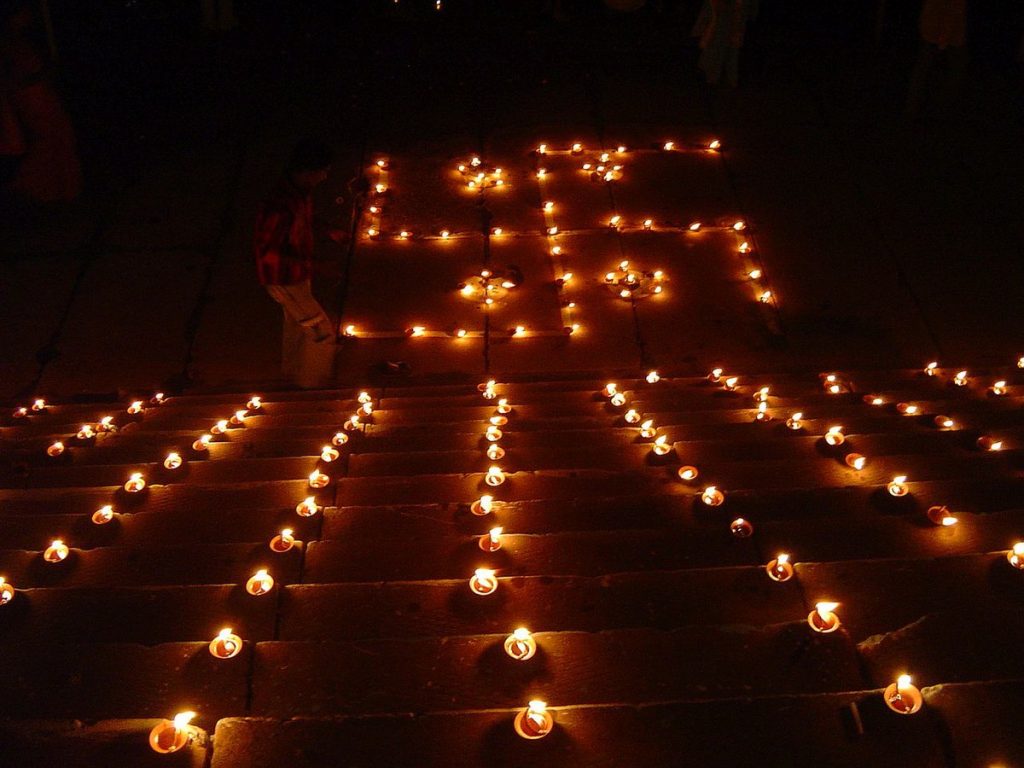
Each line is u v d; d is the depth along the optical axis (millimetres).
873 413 5590
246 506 4234
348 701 2574
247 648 2713
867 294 8164
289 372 7211
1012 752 2248
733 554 3412
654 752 2285
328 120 10484
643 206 9242
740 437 5090
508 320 7957
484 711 2379
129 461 5137
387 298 8156
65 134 8883
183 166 9695
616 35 12289
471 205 9234
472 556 3428
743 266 8516
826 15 12945
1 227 8828
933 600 2982
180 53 11750
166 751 2275
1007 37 12094
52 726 2377
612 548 3441
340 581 3354
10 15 8844
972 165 9750
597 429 5449
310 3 12977
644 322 7926
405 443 5176
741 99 10891
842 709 2348
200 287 8227
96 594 3094
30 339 7656
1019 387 6137
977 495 3904
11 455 5203
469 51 11867
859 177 9602
